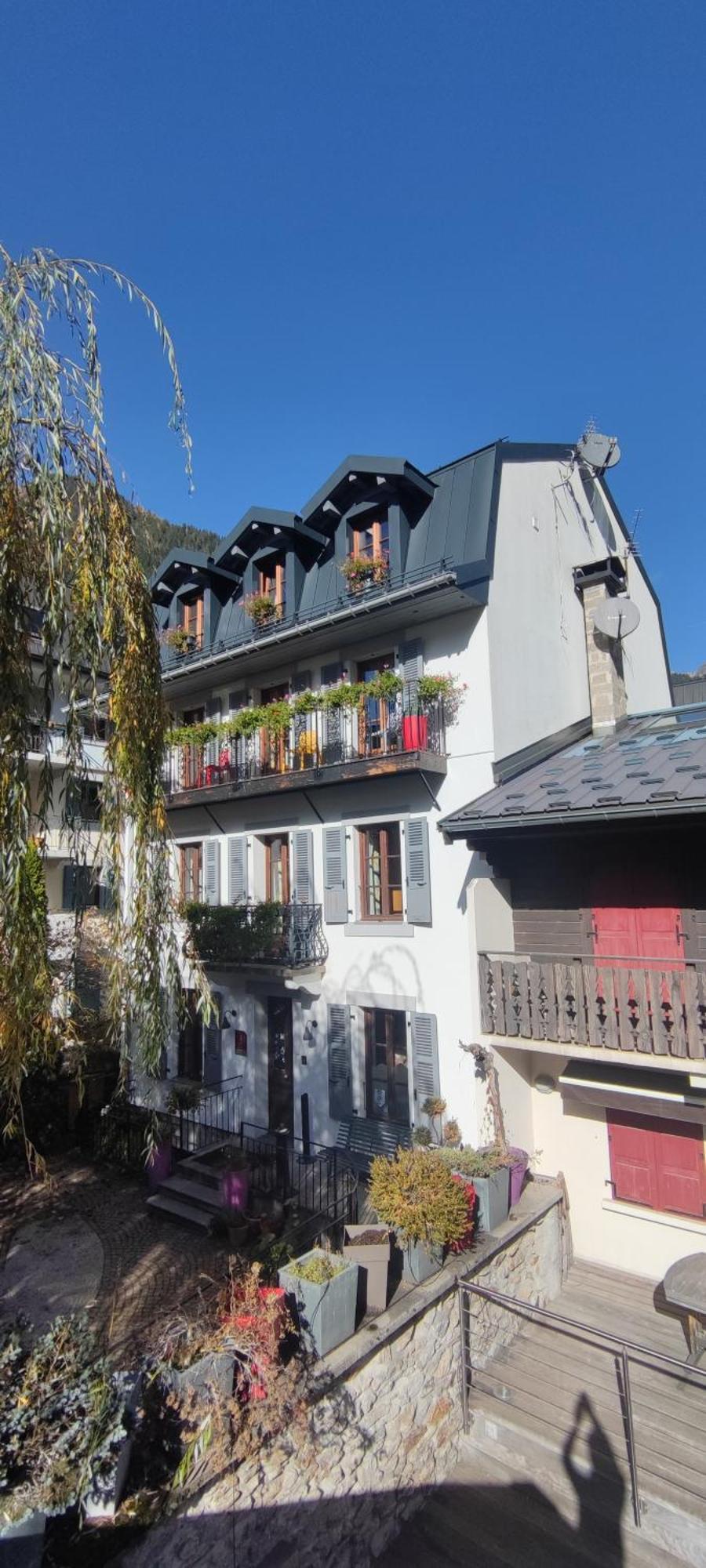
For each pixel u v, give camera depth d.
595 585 12.16
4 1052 4.77
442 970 10.84
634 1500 5.68
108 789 5.34
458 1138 9.90
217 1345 4.96
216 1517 4.45
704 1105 7.91
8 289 4.99
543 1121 9.76
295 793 12.82
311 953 12.26
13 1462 3.99
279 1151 10.13
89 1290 7.86
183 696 16.03
